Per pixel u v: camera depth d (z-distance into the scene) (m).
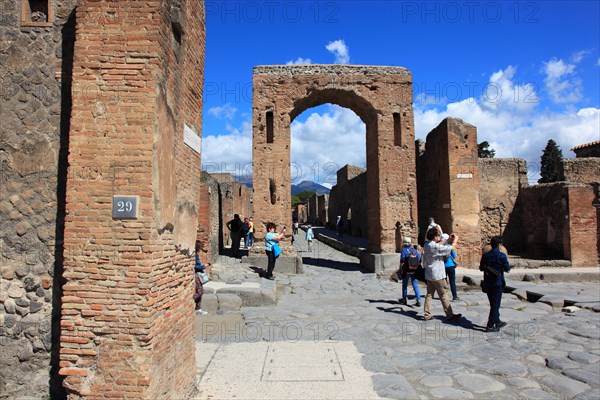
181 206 5.08
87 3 4.32
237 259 19.69
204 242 13.77
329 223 50.16
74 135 4.23
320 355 6.78
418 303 11.57
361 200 34.06
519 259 20.27
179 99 5.10
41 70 5.30
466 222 19.33
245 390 5.38
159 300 4.33
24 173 5.25
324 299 12.79
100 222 4.16
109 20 4.30
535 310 11.02
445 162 20.00
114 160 4.20
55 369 5.20
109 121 4.23
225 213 29.48
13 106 5.27
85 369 4.08
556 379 6.25
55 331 5.21
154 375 4.18
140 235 4.13
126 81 4.26
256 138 18.72
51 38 5.32
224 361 6.46
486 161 23.80
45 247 5.23
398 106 19.25
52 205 5.24
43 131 5.26
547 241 21.53
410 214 18.97
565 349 7.63
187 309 5.25
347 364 6.36
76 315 4.12
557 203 20.52
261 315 10.30
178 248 4.95
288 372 6.00
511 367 6.72
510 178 23.84
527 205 23.17
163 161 4.47
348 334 8.60
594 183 19.77
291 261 17.94
